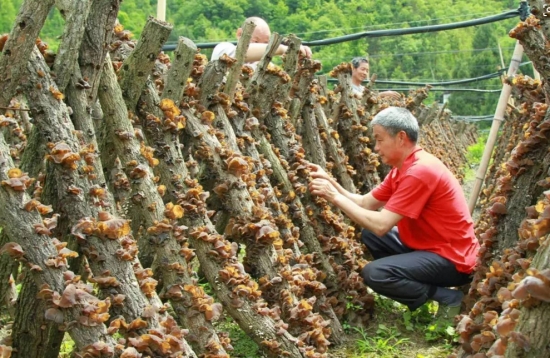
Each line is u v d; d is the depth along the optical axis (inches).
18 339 135.3
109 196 139.7
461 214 205.3
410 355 195.5
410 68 1234.0
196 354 146.1
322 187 202.1
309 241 207.9
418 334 210.7
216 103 178.9
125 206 172.4
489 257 184.2
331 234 213.2
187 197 159.2
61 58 135.3
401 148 203.8
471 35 1371.8
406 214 197.9
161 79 173.6
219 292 156.8
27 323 133.3
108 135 155.9
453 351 195.9
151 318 127.0
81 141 135.7
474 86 1401.3
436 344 203.2
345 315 212.5
